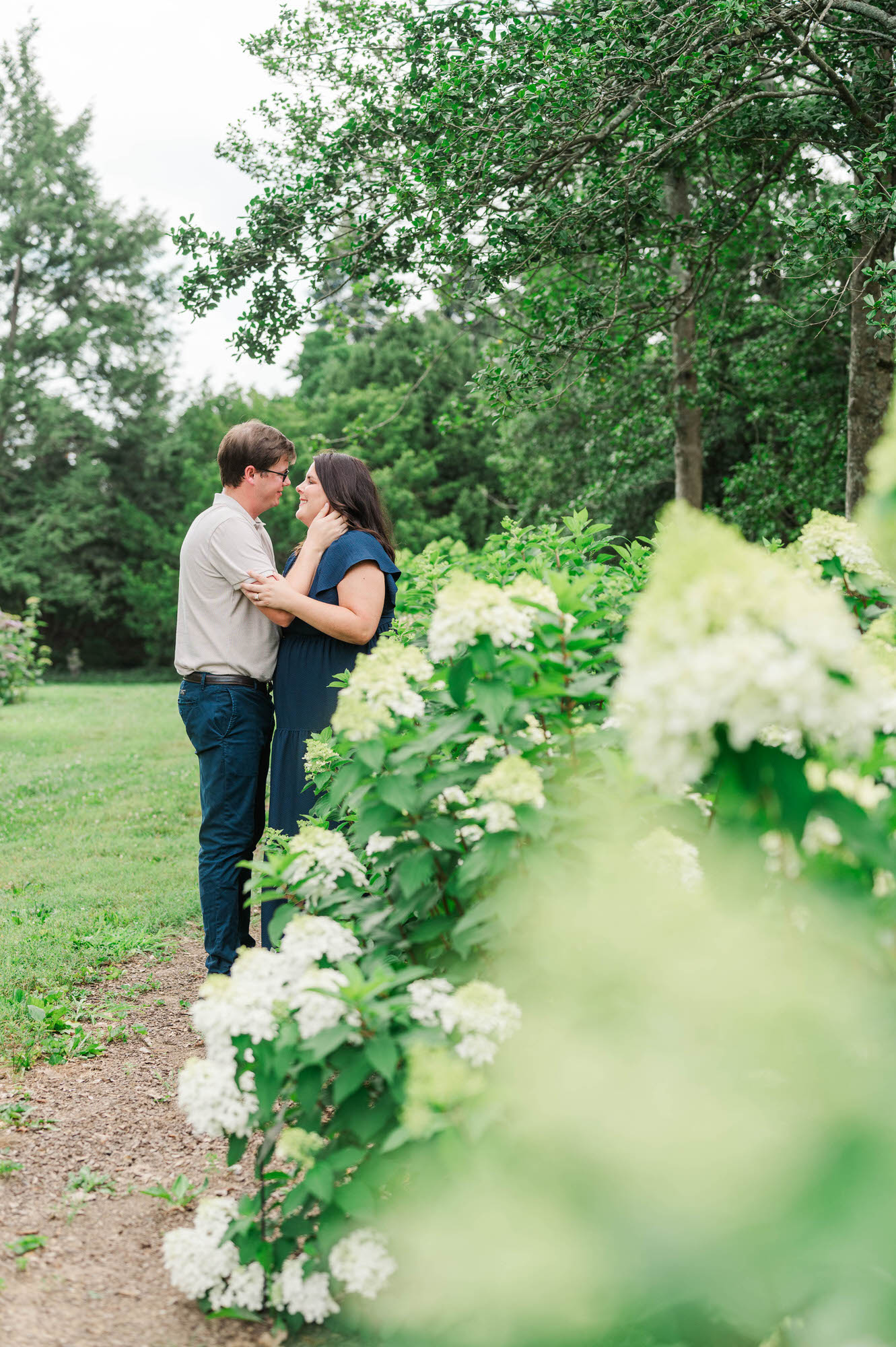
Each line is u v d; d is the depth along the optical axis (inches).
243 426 151.8
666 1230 45.0
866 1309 45.8
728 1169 44.5
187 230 267.9
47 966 164.2
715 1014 52.5
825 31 265.9
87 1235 90.3
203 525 145.5
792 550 104.0
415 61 259.3
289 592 135.3
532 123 237.1
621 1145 47.5
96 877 225.1
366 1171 70.4
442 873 80.7
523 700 79.0
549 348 285.7
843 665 51.0
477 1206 53.2
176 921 194.2
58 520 1318.9
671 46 231.8
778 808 55.1
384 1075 66.3
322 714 138.4
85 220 1402.6
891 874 59.5
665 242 307.0
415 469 1169.4
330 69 280.8
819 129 285.9
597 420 486.3
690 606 51.3
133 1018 147.5
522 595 83.0
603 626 103.7
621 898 60.9
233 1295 76.5
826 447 525.3
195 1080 73.4
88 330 1363.2
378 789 76.7
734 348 520.7
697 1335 57.1
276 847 121.0
